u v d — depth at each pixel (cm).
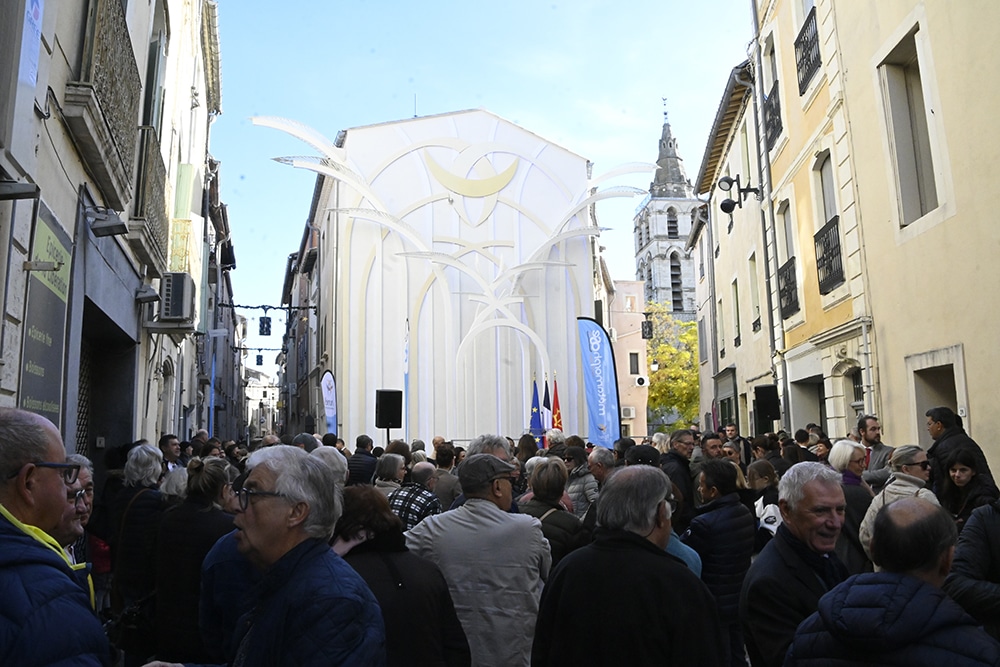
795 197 1395
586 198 2183
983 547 367
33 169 515
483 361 2183
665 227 8844
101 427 1118
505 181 2266
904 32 923
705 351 2672
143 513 488
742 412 2003
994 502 377
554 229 2269
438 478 615
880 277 1027
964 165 812
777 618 300
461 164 2250
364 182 2097
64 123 670
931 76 868
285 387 5500
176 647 400
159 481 577
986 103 766
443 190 2230
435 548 384
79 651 183
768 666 297
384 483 581
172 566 405
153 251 1135
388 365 2125
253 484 231
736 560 470
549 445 963
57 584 189
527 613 376
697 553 449
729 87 1786
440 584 312
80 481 307
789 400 1484
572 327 2239
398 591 298
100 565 664
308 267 3872
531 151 2303
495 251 2236
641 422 4494
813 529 309
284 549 230
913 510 240
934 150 876
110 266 917
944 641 217
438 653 300
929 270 895
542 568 395
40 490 217
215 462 425
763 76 1573
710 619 281
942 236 862
